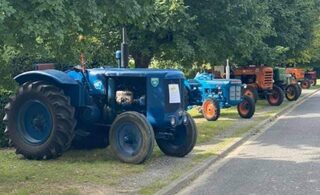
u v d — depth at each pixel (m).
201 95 19.34
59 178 8.67
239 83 19.69
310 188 8.62
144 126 10.09
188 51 16.80
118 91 11.18
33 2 6.61
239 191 8.45
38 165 9.84
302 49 35.62
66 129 10.33
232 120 19.14
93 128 11.41
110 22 8.65
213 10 17.53
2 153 11.20
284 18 30.67
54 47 9.27
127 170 9.51
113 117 11.20
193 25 16.73
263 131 16.72
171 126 10.75
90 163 10.12
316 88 47.97
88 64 16.83
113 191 7.89
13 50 9.37
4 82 12.12
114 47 17.25
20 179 8.52
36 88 10.51
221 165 10.80
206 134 14.91
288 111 24.56
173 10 15.48
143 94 10.98
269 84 27.16
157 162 10.49
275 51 27.45
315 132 16.41
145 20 8.93
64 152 11.26
